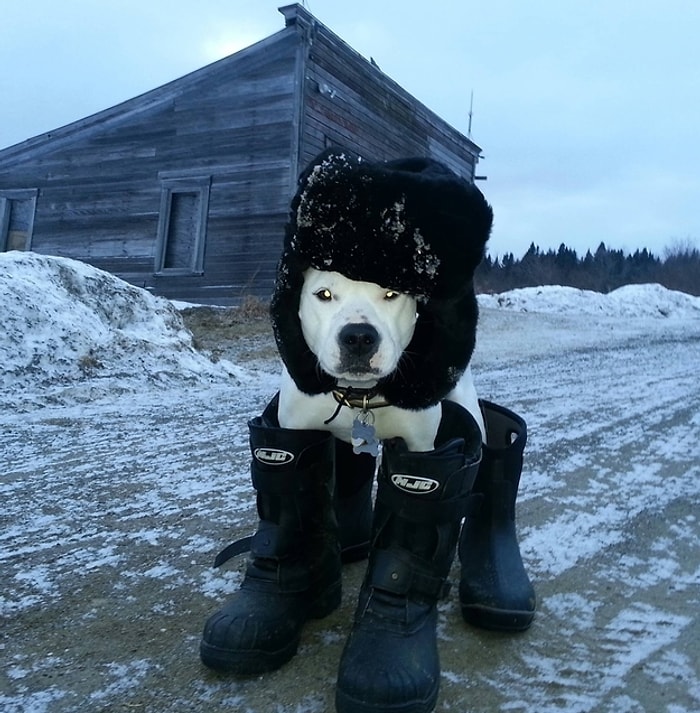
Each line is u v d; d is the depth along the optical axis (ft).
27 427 13.26
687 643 5.63
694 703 4.79
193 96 39.65
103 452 11.69
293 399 5.54
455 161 52.70
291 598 5.41
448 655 5.39
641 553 7.54
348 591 6.53
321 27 37.29
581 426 14.16
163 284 40.65
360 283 5.00
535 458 11.53
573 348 30.22
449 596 6.51
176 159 40.37
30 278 19.01
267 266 37.37
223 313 33.30
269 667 5.06
